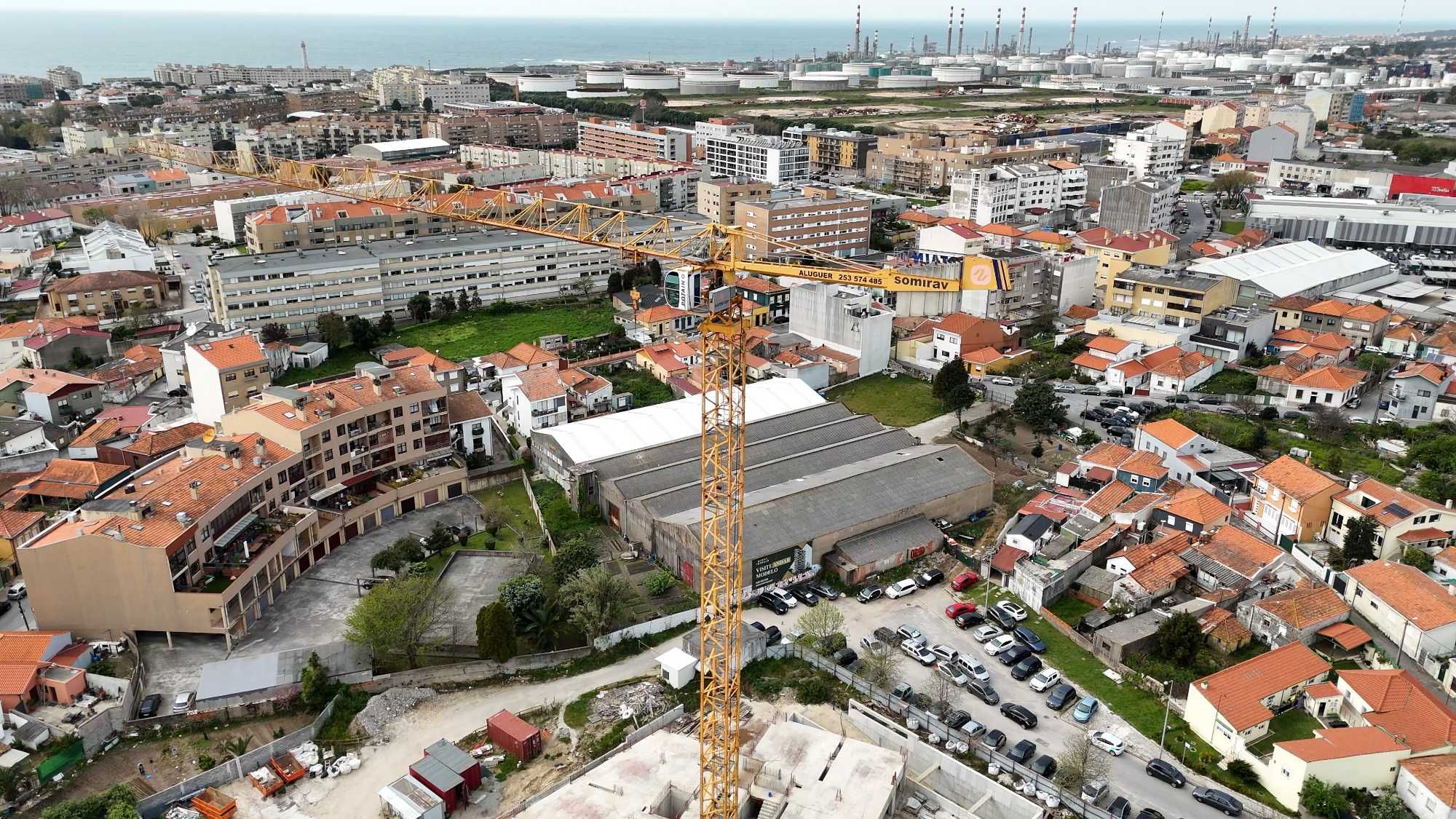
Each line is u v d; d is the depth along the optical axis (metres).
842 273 94.12
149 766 83.44
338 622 102.12
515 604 99.94
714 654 78.88
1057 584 106.25
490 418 140.12
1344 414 148.62
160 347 180.75
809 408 146.25
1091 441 143.25
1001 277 114.62
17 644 91.25
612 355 180.25
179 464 109.62
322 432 118.12
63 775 82.12
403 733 88.31
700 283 93.62
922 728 88.31
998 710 90.50
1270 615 96.88
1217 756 83.50
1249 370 170.00
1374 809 74.12
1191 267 199.62
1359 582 101.06
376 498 122.06
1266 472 118.06
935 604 107.81
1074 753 80.25
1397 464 133.25
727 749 75.06
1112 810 77.19
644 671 96.56
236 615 98.38
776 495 115.88
